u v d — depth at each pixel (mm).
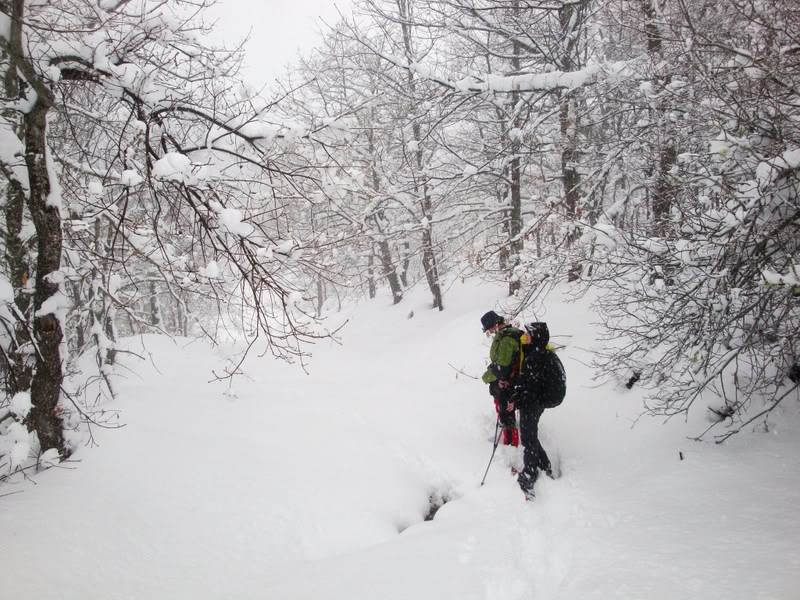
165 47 4168
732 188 3170
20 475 3963
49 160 3961
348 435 5762
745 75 3191
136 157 4285
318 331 3895
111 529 3402
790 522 2564
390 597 2656
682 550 2561
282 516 3990
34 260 5141
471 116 9891
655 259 4117
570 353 6328
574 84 6324
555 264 5906
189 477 4199
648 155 5184
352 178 4406
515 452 5176
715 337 3264
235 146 4117
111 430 4660
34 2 3969
